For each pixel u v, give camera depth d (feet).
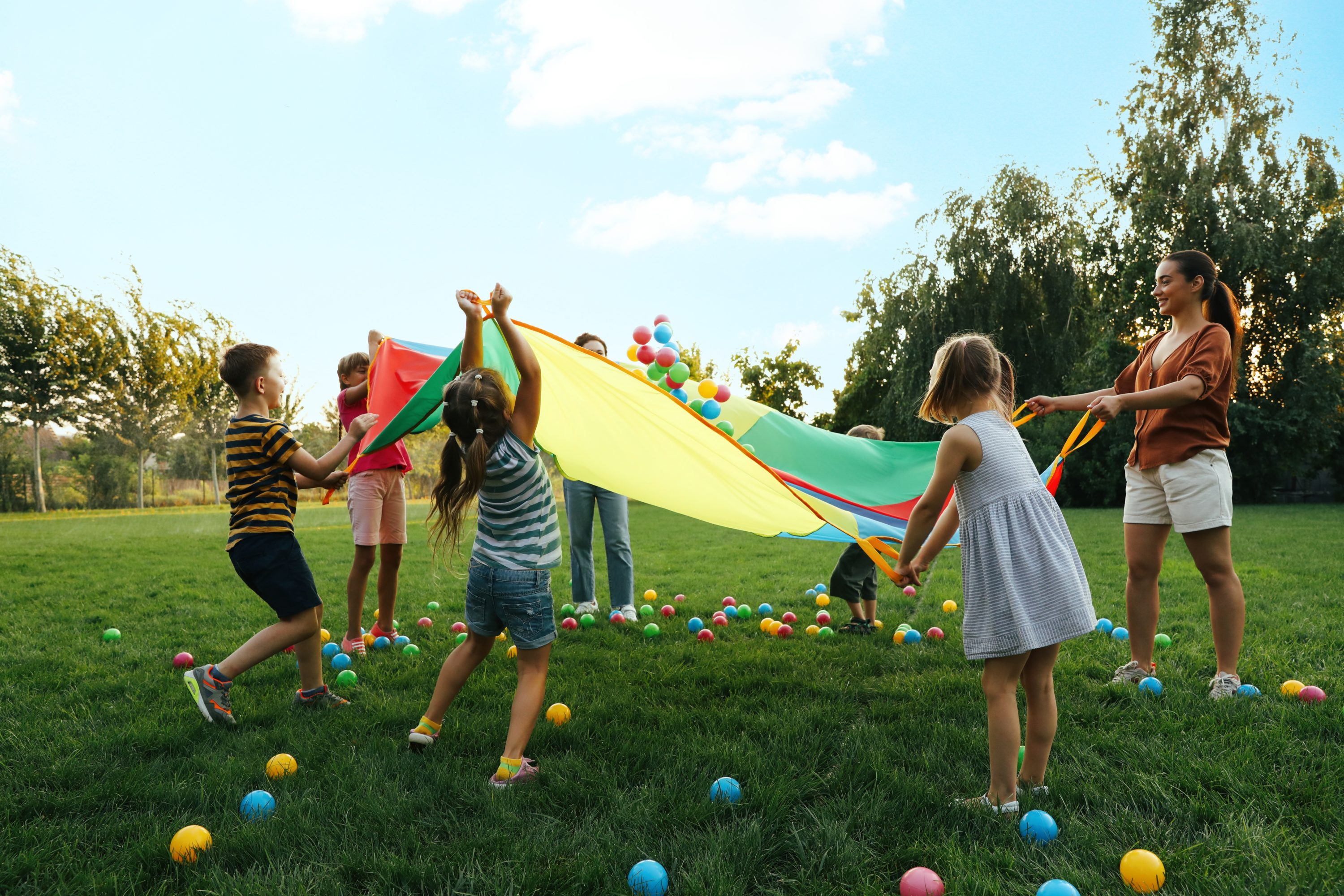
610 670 13.44
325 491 11.23
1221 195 69.77
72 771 8.92
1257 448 69.67
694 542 37.55
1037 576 7.63
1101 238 77.82
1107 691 11.53
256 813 7.93
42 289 96.68
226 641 15.74
